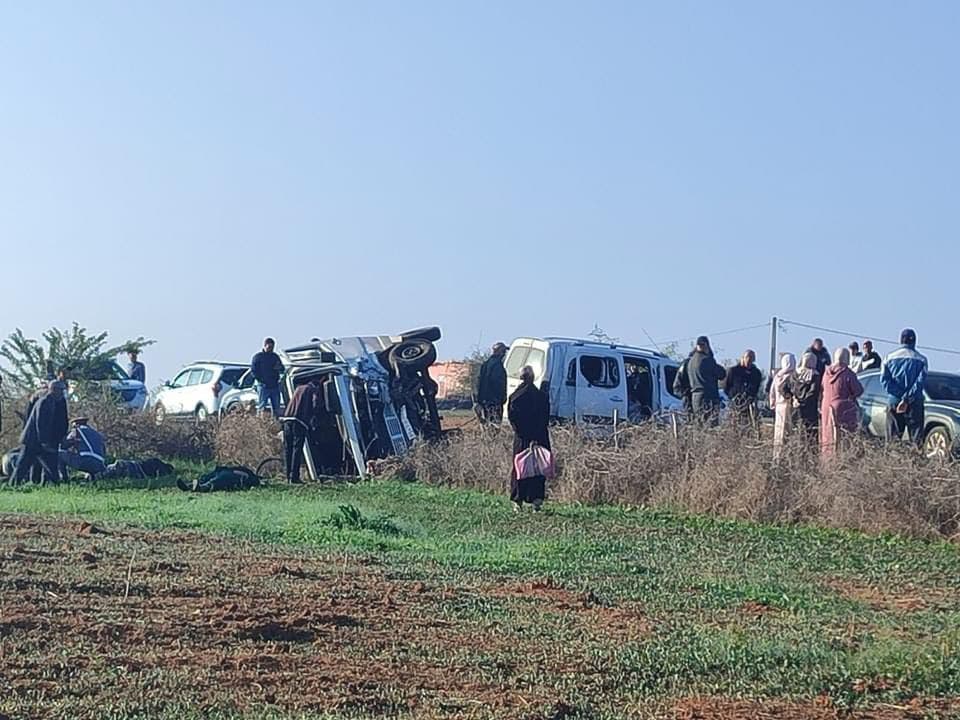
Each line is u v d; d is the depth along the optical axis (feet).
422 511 62.39
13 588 34.17
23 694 24.99
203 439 90.53
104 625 30.42
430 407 85.66
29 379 96.32
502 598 37.52
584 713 25.90
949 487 55.72
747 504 60.13
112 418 89.92
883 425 75.87
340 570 40.78
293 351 88.38
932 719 26.58
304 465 81.35
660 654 30.73
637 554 48.88
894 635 34.47
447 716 25.07
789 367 67.56
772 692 28.19
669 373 89.81
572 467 66.64
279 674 27.40
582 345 86.43
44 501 62.59
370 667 28.48
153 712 24.25
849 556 49.98
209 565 39.93
